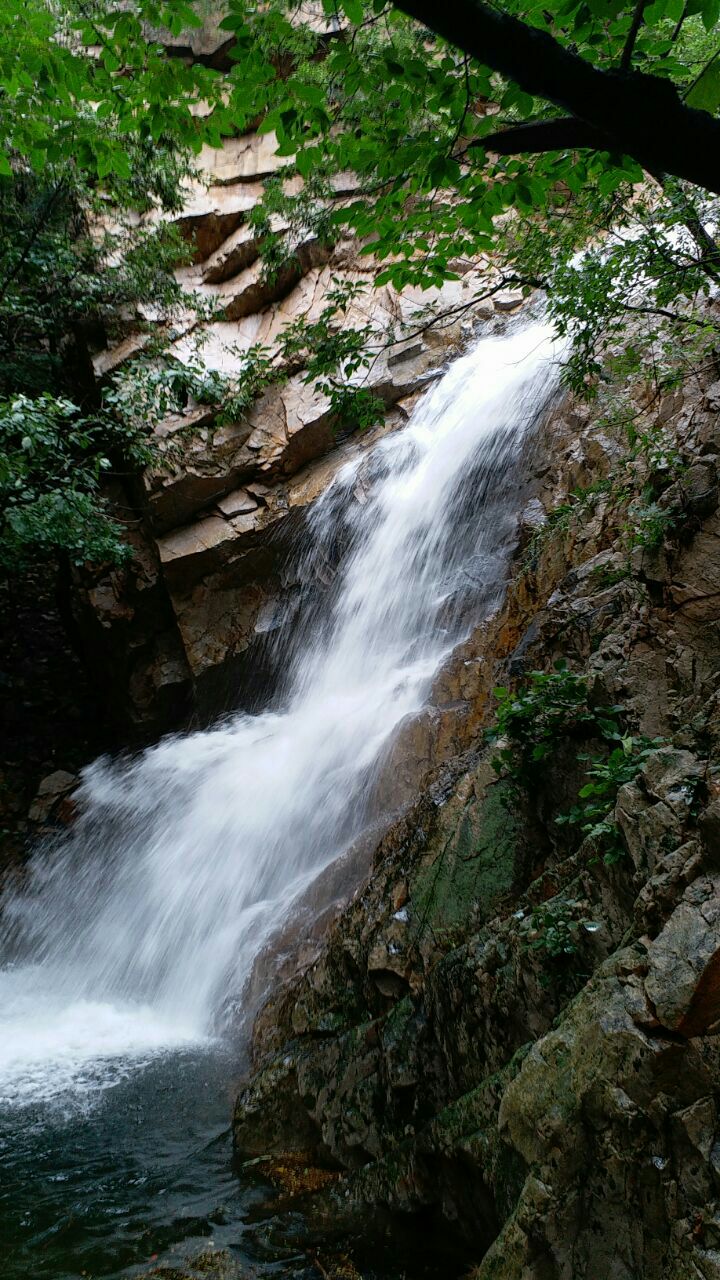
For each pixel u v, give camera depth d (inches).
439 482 415.2
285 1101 189.2
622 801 139.0
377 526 439.5
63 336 538.6
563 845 172.4
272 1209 164.2
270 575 467.5
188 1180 176.9
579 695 182.5
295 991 219.6
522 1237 114.0
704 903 112.3
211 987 286.8
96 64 148.5
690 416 218.4
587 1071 114.4
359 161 136.6
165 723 494.0
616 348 302.7
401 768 275.6
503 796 186.1
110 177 470.9
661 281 218.1
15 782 487.5
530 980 147.9
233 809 360.2
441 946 177.0
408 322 483.2
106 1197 171.6
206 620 464.1
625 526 215.0
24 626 551.8
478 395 426.6
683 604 178.7
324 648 438.9
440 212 147.0
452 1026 162.7
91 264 500.1
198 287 528.7
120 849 403.9
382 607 413.1
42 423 359.6
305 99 133.4
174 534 462.0
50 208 474.6
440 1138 148.6
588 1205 110.7
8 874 435.8
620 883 140.4
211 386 453.4
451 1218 147.6
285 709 450.9
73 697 537.3
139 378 441.4
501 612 276.5
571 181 132.0
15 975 354.6
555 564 253.4
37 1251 153.6
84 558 417.7
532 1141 119.3
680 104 73.0
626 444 264.4
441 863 189.3
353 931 200.5
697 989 106.4
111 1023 286.4
